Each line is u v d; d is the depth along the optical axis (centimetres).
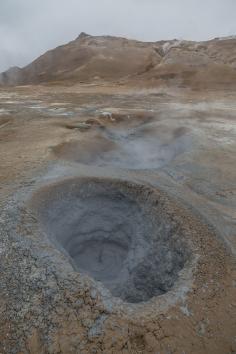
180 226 688
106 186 884
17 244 608
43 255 577
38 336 456
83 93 3089
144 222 814
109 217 916
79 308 481
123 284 792
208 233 679
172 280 669
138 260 797
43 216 747
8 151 1170
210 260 595
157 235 749
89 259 941
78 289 505
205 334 465
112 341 439
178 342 446
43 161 1037
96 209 902
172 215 722
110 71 5103
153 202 802
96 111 2022
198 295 517
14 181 872
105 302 486
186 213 739
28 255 581
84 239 923
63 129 1542
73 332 454
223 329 477
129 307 482
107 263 934
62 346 439
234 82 3578
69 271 541
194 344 449
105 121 1769
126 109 2105
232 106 2320
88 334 449
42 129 1534
